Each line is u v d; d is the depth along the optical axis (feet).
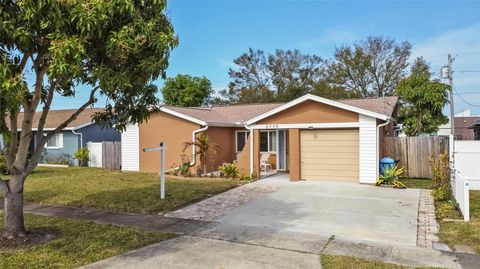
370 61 123.65
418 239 23.93
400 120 90.89
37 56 20.92
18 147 23.79
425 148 52.19
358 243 23.20
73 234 24.94
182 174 56.59
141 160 65.21
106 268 18.78
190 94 120.06
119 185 46.14
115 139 88.89
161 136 63.82
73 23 17.71
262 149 67.62
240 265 19.33
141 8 20.21
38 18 17.46
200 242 23.58
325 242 23.47
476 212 30.19
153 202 35.32
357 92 125.80
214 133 64.75
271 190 43.39
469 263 19.34
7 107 17.11
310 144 51.78
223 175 55.26
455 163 43.01
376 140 46.85
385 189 43.29
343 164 49.88
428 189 42.86
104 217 30.42
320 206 34.50
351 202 36.14
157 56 19.77
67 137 82.17
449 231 25.30
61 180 51.16
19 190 23.89
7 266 18.70
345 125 48.73
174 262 19.76
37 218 29.53
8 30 17.12
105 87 18.95
